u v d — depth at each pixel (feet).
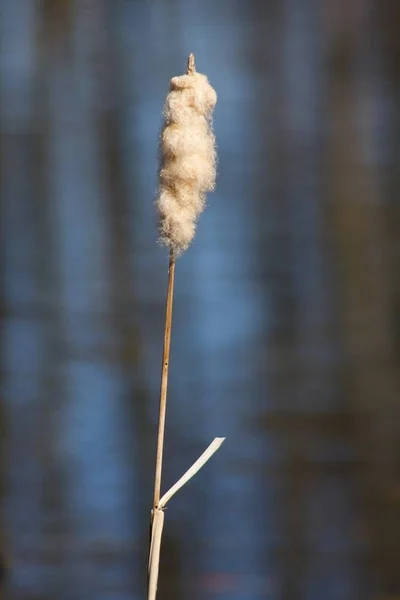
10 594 28.63
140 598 28.63
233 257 66.54
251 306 57.31
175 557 31.24
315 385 45.55
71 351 50.34
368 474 36.45
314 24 148.66
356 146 94.32
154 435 40.50
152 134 99.35
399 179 84.23
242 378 46.68
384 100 109.70
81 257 67.56
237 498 35.01
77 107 109.29
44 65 125.49
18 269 65.10
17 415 42.45
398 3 156.87
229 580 29.50
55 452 38.88
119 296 59.57
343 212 76.07
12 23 145.38
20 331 53.62
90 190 83.61
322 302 57.62
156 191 16.71
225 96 113.50
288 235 70.85
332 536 32.22
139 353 50.14
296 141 96.73
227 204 79.10
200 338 52.44
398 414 42.01
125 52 131.44
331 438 39.70
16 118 105.81
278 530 32.58
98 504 34.78
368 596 28.63
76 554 31.22
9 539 31.81
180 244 16.85
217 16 153.28
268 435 40.14
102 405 43.65
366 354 49.49
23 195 82.53
